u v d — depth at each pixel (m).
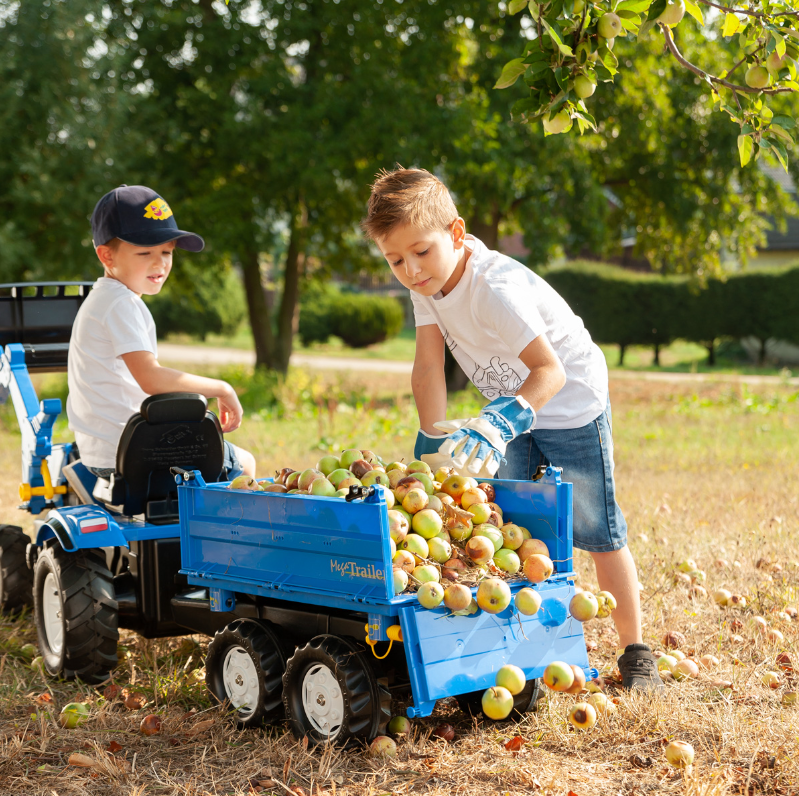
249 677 3.28
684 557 5.28
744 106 3.50
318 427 12.46
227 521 3.37
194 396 3.92
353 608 2.88
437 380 3.78
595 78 3.08
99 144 16.59
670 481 8.05
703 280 21.70
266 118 17.14
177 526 3.92
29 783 2.87
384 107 16.27
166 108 18.27
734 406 15.56
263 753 3.03
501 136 15.86
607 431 3.63
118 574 4.13
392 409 14.35
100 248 4.27
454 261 3.26
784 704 3.33
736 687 3.51
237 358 30.89
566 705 3.33
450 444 2.75
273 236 19.02
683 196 18.89
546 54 3.06
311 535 3.03
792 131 3.38
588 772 2.83
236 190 17.61
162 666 3.99
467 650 2.91
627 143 17.89
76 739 3.22
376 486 2.80
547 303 3.54
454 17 16.72
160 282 4.38
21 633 4.61
